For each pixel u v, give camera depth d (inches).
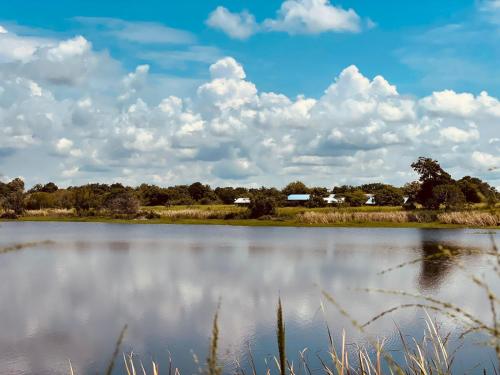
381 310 780.0
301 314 772.6
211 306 850.1
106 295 961.5
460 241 2026.3
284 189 7603.4
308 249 1817.2
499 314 663.8
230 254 1674.5
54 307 856.3
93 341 643.5
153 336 663.1
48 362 564.4
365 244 1989.4
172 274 1234.0
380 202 6614.2
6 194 4608.8
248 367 515.8
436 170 3826.3
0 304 877.8
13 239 2274.9
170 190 6835.6
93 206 4564.5
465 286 997.8
